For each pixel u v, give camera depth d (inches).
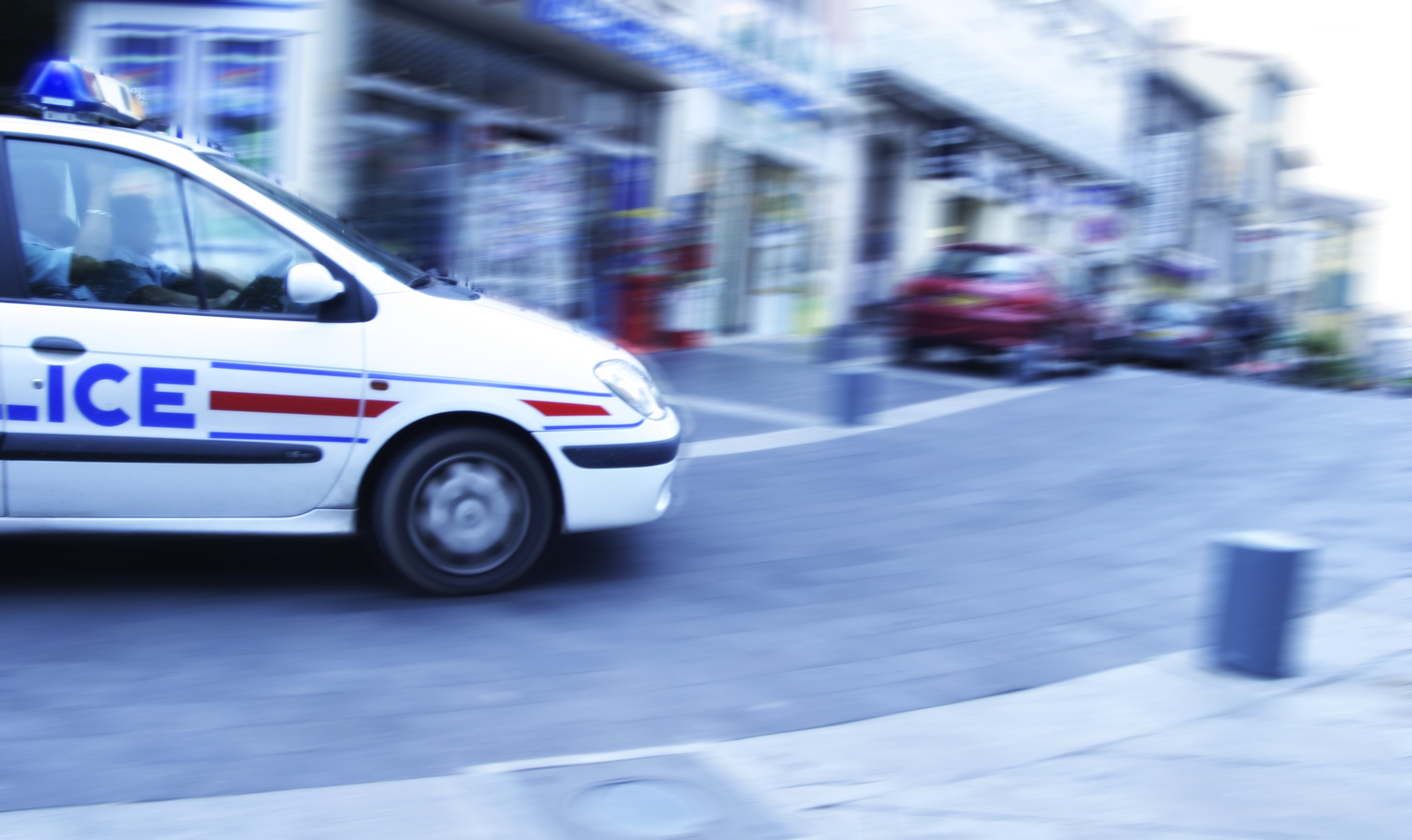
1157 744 135.4
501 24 461.4
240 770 120.9
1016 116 1027.3
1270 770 129.0
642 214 557.0
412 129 449.7
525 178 506.9
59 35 385.1
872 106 829.2
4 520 161.3
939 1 874.1
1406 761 131.9
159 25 384.2
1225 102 1748.3
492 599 179.5
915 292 563.8
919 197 919.7
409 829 109.5
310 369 166.6
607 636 166.4
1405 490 297.6
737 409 394.3
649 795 118.4
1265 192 1894.7
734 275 673.6
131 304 163.5
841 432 358.9
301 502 169.9
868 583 199.8
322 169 406.6
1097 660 164.7
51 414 159.6
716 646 165.0
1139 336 814.5
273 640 158.6
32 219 161.9
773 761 128.3
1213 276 1651.1
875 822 115.0
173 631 160.2
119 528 165.5
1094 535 240.7
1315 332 952.9
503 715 137.8
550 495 179.9
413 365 170.1
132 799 113.6
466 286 200.2
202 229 166.9
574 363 179.5
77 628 159.8
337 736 130.1
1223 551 161.8
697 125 615.8
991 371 573.9
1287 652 157.9
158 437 162.7
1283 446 366.3
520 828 110.5
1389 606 193.9
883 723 139.9
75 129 164.9
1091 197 1263.5
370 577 188.1
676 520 237.9
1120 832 114.2
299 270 162.9
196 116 389.4
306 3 390.9
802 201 749.9
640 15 513.3
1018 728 139.3
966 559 218.2
